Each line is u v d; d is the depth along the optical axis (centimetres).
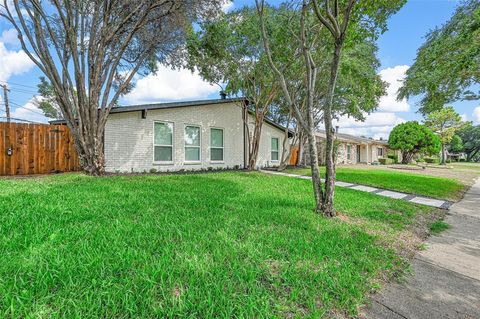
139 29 816
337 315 176
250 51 1084
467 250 333
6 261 199
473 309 198
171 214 368
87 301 158
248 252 249
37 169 820
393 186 904
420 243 348
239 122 1421
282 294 189
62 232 271
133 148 995
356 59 1105
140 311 155
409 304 199
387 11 469
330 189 442
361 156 3098
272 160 1662
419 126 2764
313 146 460
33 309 149
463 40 773
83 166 807
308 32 633
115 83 1001
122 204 409
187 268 208
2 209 341
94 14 754
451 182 1112
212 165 1280
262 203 484
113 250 233
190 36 1016
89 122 784
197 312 158
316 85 1252
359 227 383
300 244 284
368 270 244
